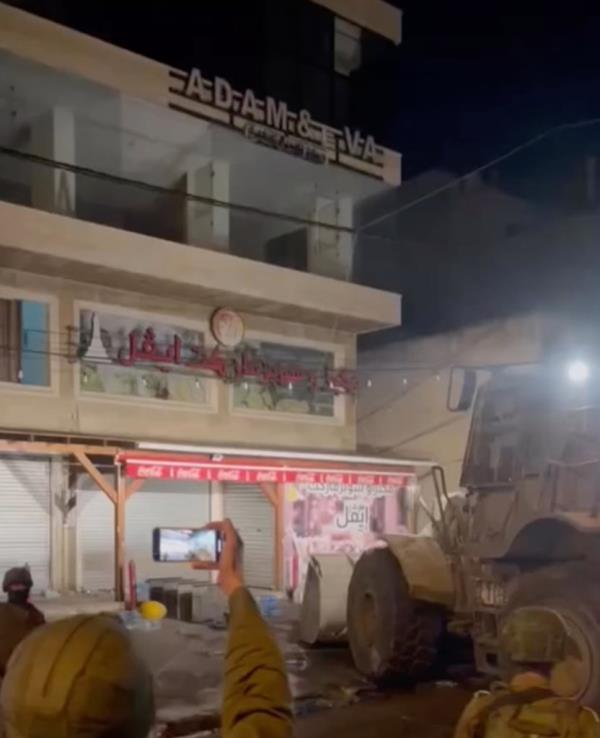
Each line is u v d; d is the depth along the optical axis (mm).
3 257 15234
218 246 19000
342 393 20766
